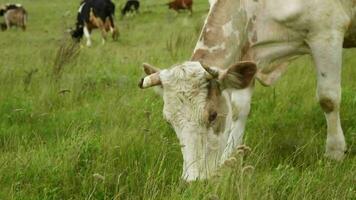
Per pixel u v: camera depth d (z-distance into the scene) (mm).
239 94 5211
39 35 17547
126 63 8578
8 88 6781
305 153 5082
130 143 5008
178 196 4215
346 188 4438
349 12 5281
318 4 5113
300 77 6809
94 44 15477
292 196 4262
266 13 5133
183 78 4359
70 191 4555
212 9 5016
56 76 7141
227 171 4254
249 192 4129
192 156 4285
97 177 4395
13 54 11297
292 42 5230
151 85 4402
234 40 5012
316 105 5988
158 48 10734
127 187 4504
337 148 5129
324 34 5172
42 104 6238
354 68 7219
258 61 5234
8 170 4703
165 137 5141
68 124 5723
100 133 5387
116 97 6336
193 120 4305
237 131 5219
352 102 6031
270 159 5004
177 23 17812
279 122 5719
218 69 4520
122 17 22234
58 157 4801
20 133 5598
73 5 28281
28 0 32688
